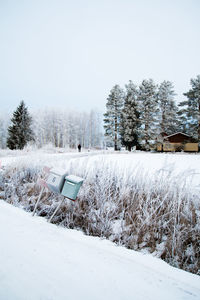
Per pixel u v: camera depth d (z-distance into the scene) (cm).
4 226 230
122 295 137
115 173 414
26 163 512
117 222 282
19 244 191
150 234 244
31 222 252
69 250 193
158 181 342
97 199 302
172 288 155
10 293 125
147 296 140
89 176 384
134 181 362
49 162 517
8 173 483
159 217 266
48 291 131
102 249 206
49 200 346
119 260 188
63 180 254
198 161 1446
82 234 247
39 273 149
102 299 130
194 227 256
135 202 298
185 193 301
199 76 3008
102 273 161
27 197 367
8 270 149
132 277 162
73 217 294
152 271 176
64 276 150
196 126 2975
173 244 225
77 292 133
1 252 173
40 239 208
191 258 220
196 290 156
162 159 1525
